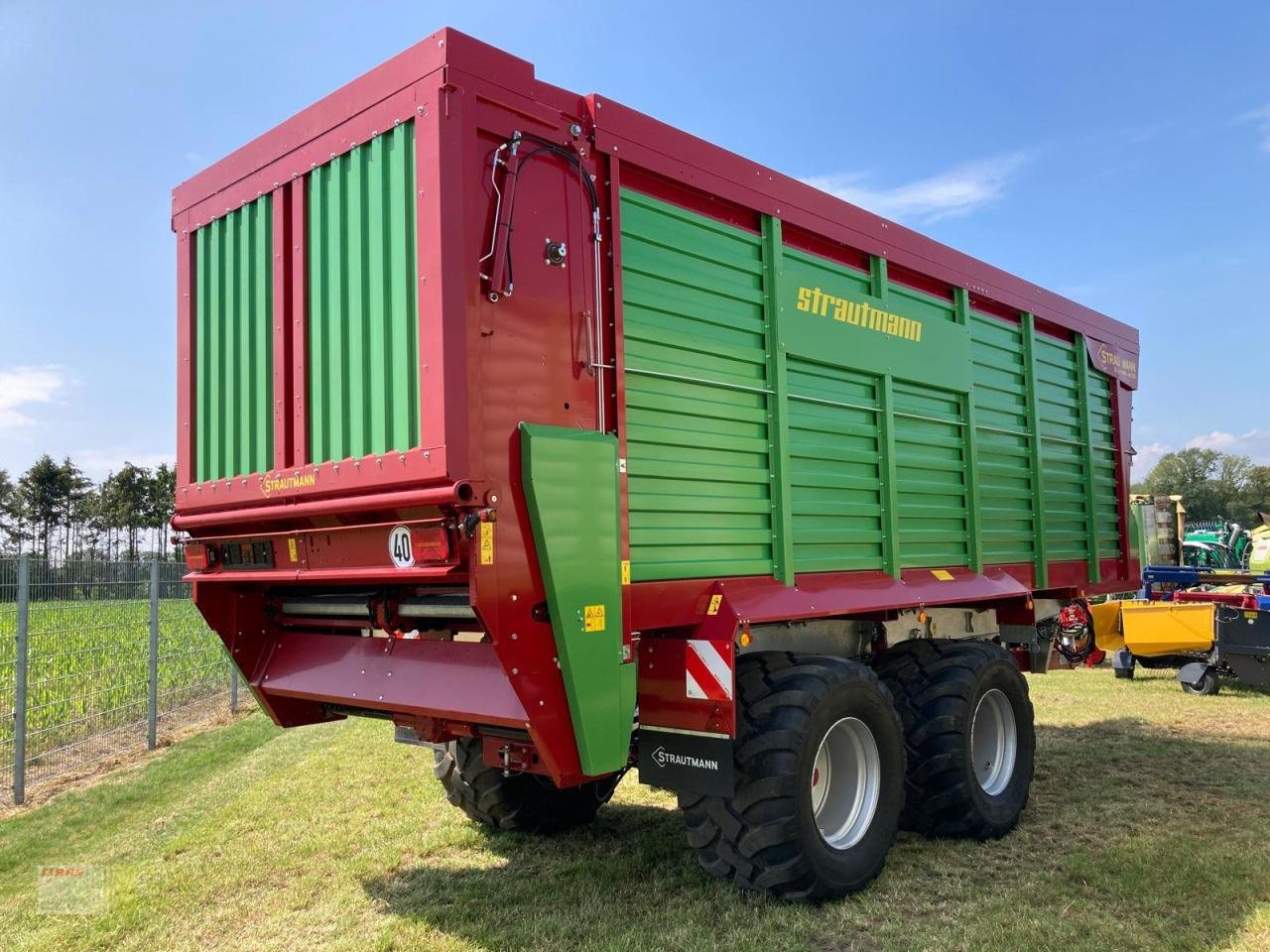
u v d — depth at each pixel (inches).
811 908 136.8
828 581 167.9
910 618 194.9
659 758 139.0
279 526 142.1
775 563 156.4
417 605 129.5
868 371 182.7
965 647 184.5
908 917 136.0
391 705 134.5
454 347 111.3
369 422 123.0
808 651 169.0
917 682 177.5
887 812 152.0
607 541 123.4
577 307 126.9
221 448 153.1
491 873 160.4
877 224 189.0
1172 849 165.6
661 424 138.3
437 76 115.2
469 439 111.3
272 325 142.4
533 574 116.4
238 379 149.3
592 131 132.1
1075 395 269.6
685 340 143.6
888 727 153.7
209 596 160.7
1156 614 368.5
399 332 118.0
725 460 149.2
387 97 122.5
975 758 183.9
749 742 134.5
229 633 162.4
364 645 147.9
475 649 128.9
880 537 182.5
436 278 112.3
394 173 120.6
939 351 204.7
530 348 119.9
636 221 137.9
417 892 150.7
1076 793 209.3
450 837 180.2
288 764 255.8
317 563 135.9
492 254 116.9
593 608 120.4
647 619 131.3
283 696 158.4
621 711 124.8
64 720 273.6
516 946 127.1
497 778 176.2
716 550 145.6
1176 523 483.5
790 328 163.5
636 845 174.1
